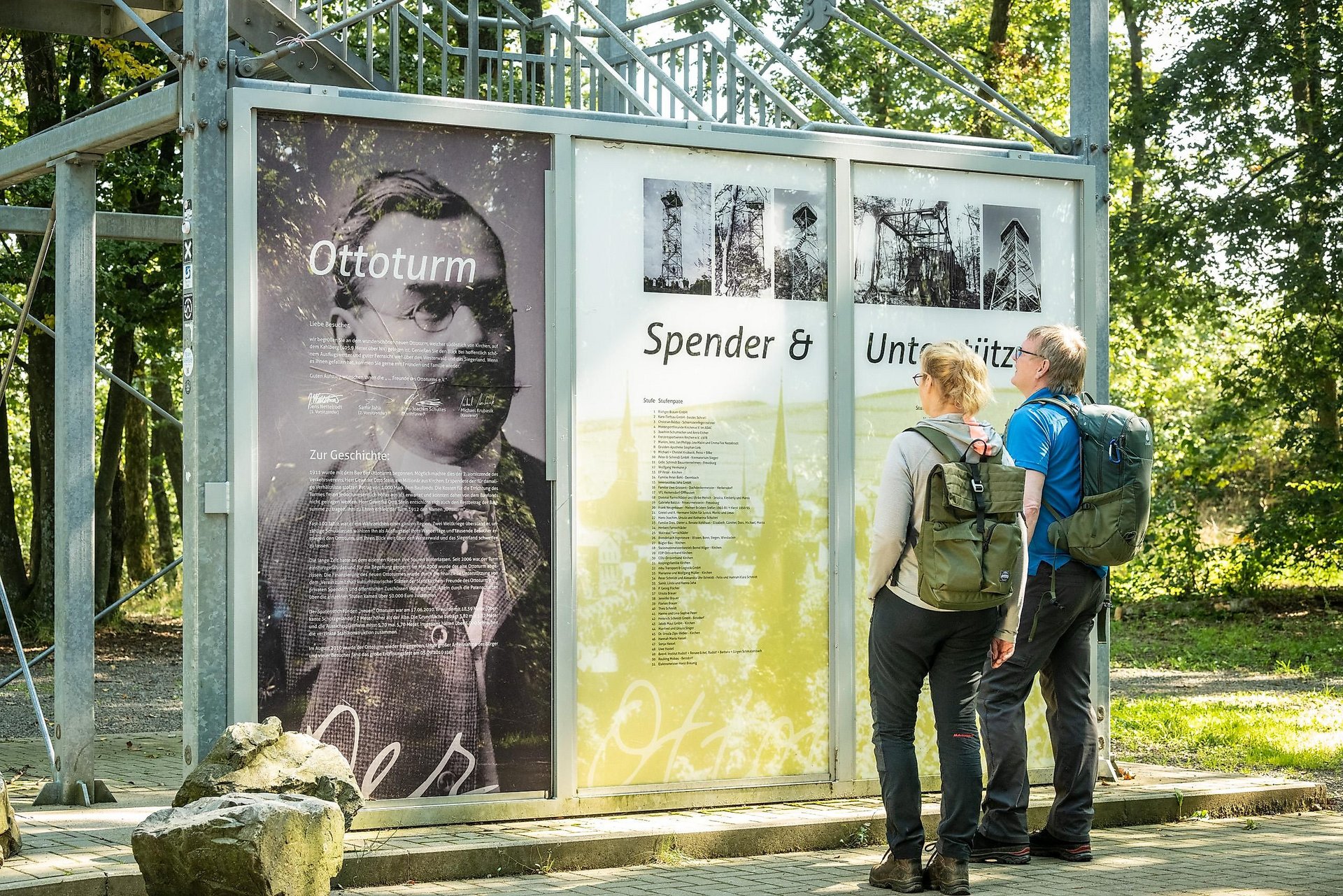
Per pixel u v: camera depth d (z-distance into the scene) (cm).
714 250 557
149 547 2142
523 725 523
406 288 510
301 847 396
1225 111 1772
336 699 497
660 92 725
